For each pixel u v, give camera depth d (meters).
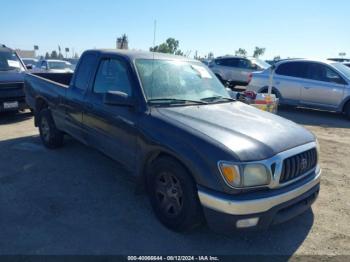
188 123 3.44
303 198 3.35
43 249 3.15
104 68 4.57
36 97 6.40
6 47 10.16
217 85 4.83
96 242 3.29
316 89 10.70
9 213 3.79
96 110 4.50
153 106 3.81
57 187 4.52
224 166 2.93
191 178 3.19
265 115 4.09
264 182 3.01
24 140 6.74
